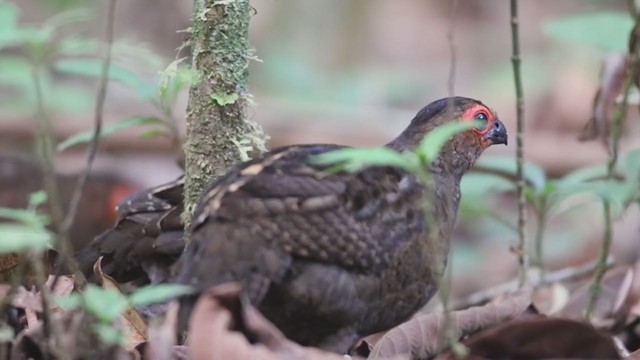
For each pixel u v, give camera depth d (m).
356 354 9.35
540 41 26.39
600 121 11.52
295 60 24.91
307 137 19.34
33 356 7.68
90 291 6.95
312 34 25.80
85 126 17.23
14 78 7.70
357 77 24.67
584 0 27.05
